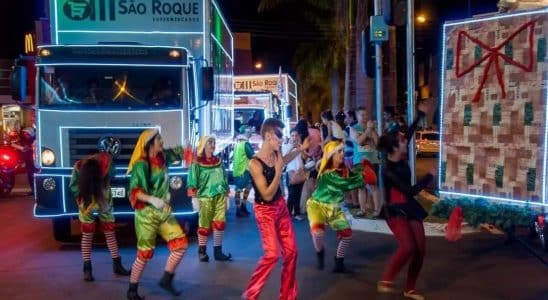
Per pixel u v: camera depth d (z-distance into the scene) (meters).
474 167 7.64
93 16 11.43
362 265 8.97
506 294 7.50
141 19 11.45
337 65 36.06
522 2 9.41
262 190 6.58
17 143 18.02
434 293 7.57
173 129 10.26
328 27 32.72
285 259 6.82
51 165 10.14
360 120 12.96
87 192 8.30
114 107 10.17
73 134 10.15
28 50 24.45
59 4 11.37
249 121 19.20
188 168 9.83
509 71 7.23
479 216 7.54
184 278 8.45
